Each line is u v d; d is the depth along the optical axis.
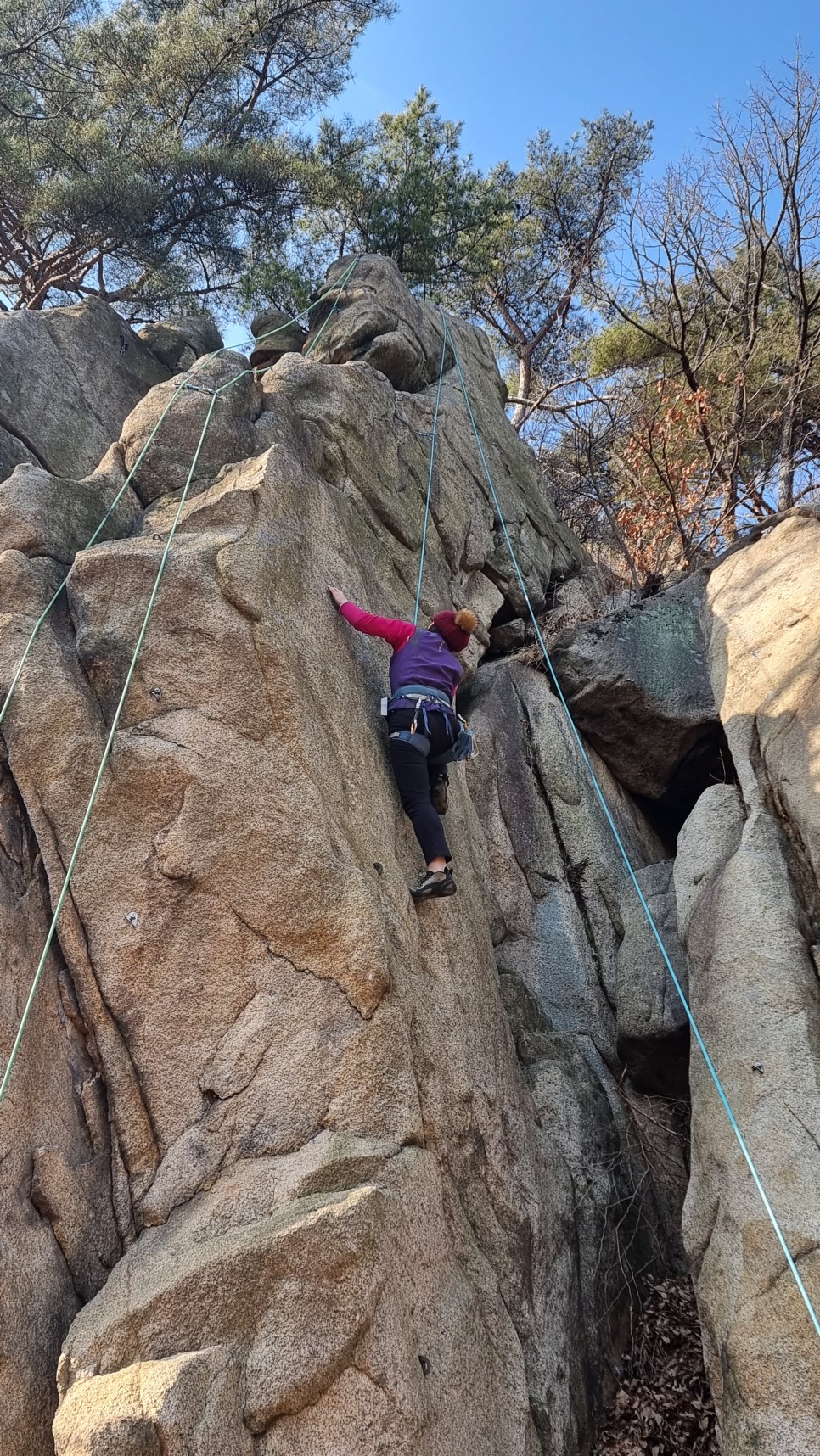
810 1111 4.84
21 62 13.45
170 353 9.77
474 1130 4.91
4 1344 3.54
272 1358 3.47
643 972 6.90
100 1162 4.15
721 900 5.88
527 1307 4.77
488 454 10.09
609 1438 5.10
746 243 13.59
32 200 11.62
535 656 8.68
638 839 8.27
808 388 12.98
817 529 7.66
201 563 5.12
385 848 5.27
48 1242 3.86
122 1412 3.20
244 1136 4.14
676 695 8.00
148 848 4.56
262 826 4.63
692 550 11.12
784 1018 5.21
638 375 16.03
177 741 4.72
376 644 6.34
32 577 5.10
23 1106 4.01
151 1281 3.70
